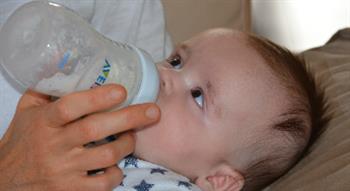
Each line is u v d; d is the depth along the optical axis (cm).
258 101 96
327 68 120
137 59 79
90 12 114
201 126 93
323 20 228
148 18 128
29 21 75
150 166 94
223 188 98
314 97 106
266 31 228
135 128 81
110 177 75
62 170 72
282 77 99
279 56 103
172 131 92
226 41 99
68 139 70
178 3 157
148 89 78
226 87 94
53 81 73
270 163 99
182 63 97
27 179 74
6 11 99
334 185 86
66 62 72
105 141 79
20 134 74
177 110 92
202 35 101
